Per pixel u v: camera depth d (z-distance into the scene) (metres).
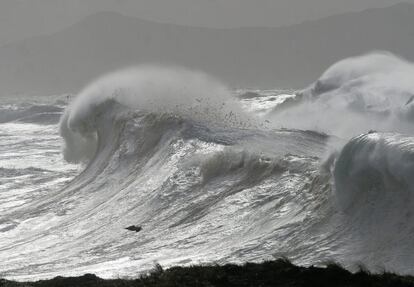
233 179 65.88
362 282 28.92
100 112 120.00
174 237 56.25
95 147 121.94
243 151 70.56
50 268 52.22
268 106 194.25
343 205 48.25
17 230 70.50
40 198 85.44
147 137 95.56
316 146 81.62
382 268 38.53
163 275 32.06
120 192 77.94
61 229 67.88
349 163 48.69
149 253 52.53
